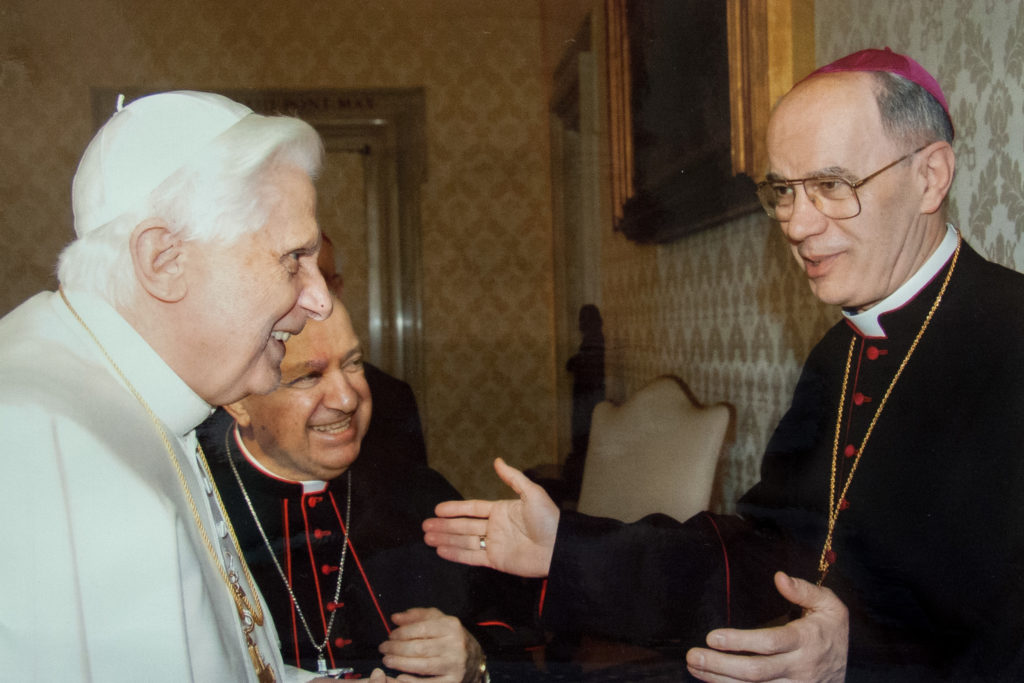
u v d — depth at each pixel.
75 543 0.67
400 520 1.65
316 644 1.54
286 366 1.58
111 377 0.78
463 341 3.23
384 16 3.17
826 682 1.11
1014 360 1.11
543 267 3.34
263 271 0.78
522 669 1.48
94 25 2.90
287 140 0.81
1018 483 1.06
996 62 1.41
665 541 1.51
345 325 1.62
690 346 2.64
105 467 0.69
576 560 1.53
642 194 2.77
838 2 1.93
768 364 2.18
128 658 0.67
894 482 1.20
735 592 1.45
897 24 1.73
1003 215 1.41
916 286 1.21
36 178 2.86
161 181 0.76
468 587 1.60
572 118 3.16
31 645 0.65
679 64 2.46
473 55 3.21
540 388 3.18
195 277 0.77
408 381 3.19
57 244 2.88
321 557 1.59
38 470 0.67
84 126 2.91
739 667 1.13
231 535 0.94
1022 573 1.04
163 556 0.69
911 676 1.10
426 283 3.28
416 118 3.24
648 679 1.41
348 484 1.66
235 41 3.07
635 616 1.48
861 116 1.14
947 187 1.17
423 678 1.42
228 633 0.81
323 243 1.98
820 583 1.29
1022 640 1.03
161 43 2.98
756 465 2.17
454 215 3.33
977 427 1.12
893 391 1.24
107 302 0.79
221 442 1.59
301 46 3.12
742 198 2.16
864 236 1.17
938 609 1.14
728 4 2.08
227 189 0.76
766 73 2.00
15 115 2.86
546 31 3.19
